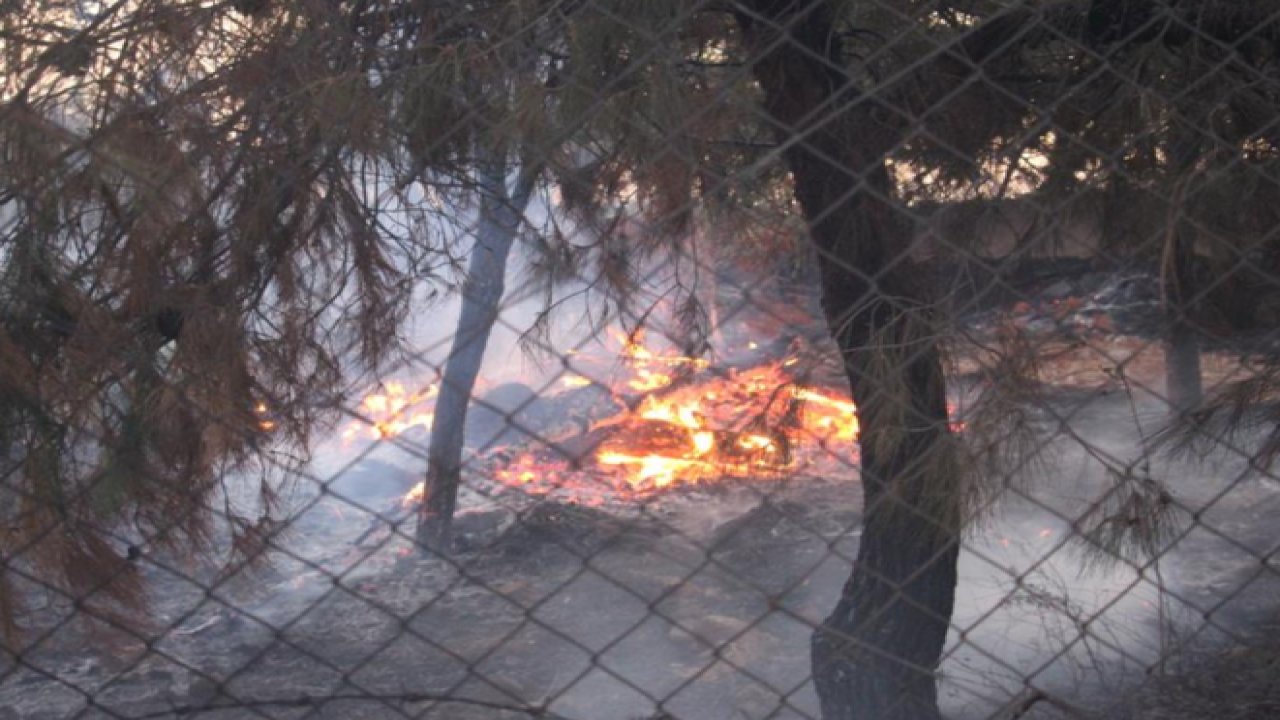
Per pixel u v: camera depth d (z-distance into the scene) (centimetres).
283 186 238
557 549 715
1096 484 412
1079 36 323
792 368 308
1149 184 298
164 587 646
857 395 304
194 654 574
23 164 220
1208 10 300
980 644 446
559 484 285
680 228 266
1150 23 276
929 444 291
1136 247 301
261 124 240
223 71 242
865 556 340
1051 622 445
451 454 689
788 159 323
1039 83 338
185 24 239
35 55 233
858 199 321
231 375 234
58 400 223
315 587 667
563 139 262
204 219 234
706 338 294
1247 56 308
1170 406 289
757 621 252
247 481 279
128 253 226
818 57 251
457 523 775
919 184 343
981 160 322
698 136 282
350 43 251
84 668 549
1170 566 546
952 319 280
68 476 224
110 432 226
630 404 256
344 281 262
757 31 313
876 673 340
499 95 259
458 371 663
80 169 222
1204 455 294
